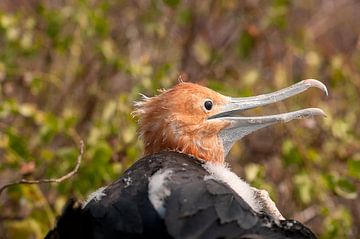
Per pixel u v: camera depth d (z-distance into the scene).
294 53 15.36
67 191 12.12
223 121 10.31
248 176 12.23
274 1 15.12
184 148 10.12
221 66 15.27
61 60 14.80
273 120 10.41
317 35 16.38
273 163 14.00
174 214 7.91
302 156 13.11
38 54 14.44
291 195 13.59
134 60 14.75
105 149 12.02
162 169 8.76
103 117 12.94
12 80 14.08
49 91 14.62
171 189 8.19
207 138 10.25
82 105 14.55
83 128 14.36
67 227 8.16
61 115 14.29
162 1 15.09
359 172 12.43
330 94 15.01
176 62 15.26
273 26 15.27
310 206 13.59
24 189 12.02
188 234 7.80
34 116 12.50
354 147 13.93
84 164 12.06
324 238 12.74
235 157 14.21
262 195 9.53
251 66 15.56
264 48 15.55
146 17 15.06
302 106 14.07
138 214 8.03
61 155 12.21
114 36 15.30
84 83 14.62
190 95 10.25
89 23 13.78
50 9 14.68
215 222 7.93
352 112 14.75
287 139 13.47
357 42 15.96
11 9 15.49
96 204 8.34
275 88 14.41
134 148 12.19
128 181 8.60
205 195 8.13
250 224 8.09
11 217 12.86
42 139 12.45
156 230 7.90
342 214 12.81
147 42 15.38
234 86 14.09
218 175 9.09
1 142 12.23
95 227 8.10
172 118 10.14
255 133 14.21
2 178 13.52
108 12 15.30
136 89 13.03
